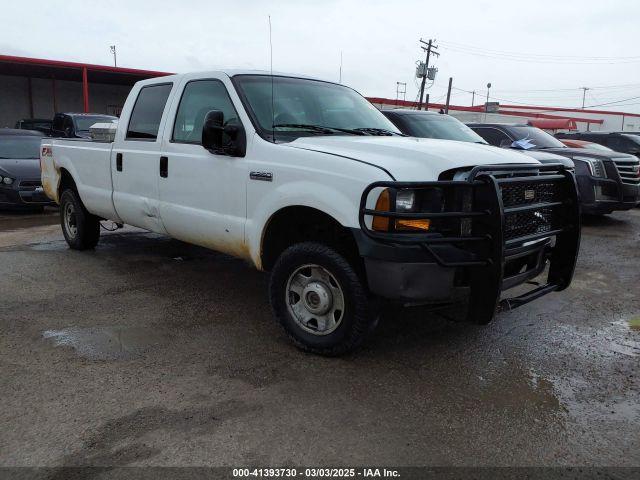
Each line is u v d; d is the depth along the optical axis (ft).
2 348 13.15
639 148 45.06
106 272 19.98
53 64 77.82
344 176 11.89
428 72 142.51
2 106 92.32
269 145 13.67
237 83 15.17
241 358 12.84
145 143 17.66
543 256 13.58
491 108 164.35
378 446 9.46
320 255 12.39
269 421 10.16
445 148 12.52
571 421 10.39
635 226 32.09
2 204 33.86
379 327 14.99
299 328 13.19
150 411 10.43
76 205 22.27
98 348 13.25
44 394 11.01
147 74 87.51
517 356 13.30
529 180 12.16
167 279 19.24
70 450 9.18
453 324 15.35
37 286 18.10
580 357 13.35
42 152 24.20
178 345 13.53
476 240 11.18
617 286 19.62
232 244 14.84
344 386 11.55
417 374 12.19
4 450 9.18
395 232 11.32
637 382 12.08
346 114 16.43
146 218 18.02
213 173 15.01
